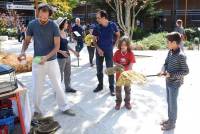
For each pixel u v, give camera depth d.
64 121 5.99
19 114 4.68
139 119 6.18
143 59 14.49
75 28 13.02
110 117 6.25
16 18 31.86
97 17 7.50
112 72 6.50
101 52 7.53
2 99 4.57
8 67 4.67
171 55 5.21
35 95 5.94
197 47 21.28
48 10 5.61
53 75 5.96
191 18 35.34
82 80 9.39
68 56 7.54
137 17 28.67
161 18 36.00
